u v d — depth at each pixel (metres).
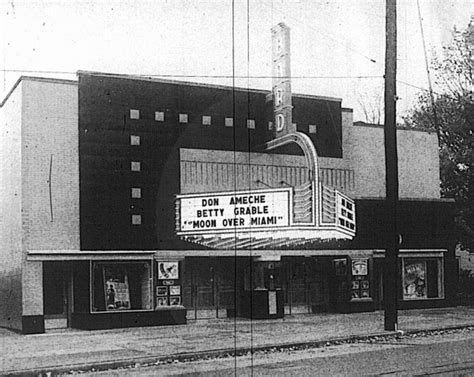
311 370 14.00
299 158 26.70
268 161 26.14
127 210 23.70
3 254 24.64
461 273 35.31
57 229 22.89
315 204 23.75
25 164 22.66
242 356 16.58
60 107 23.31
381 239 27.97
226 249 24.45
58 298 23.44
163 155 24.44
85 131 23.48
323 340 18.86
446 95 36.00
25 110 22.83
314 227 23.67
